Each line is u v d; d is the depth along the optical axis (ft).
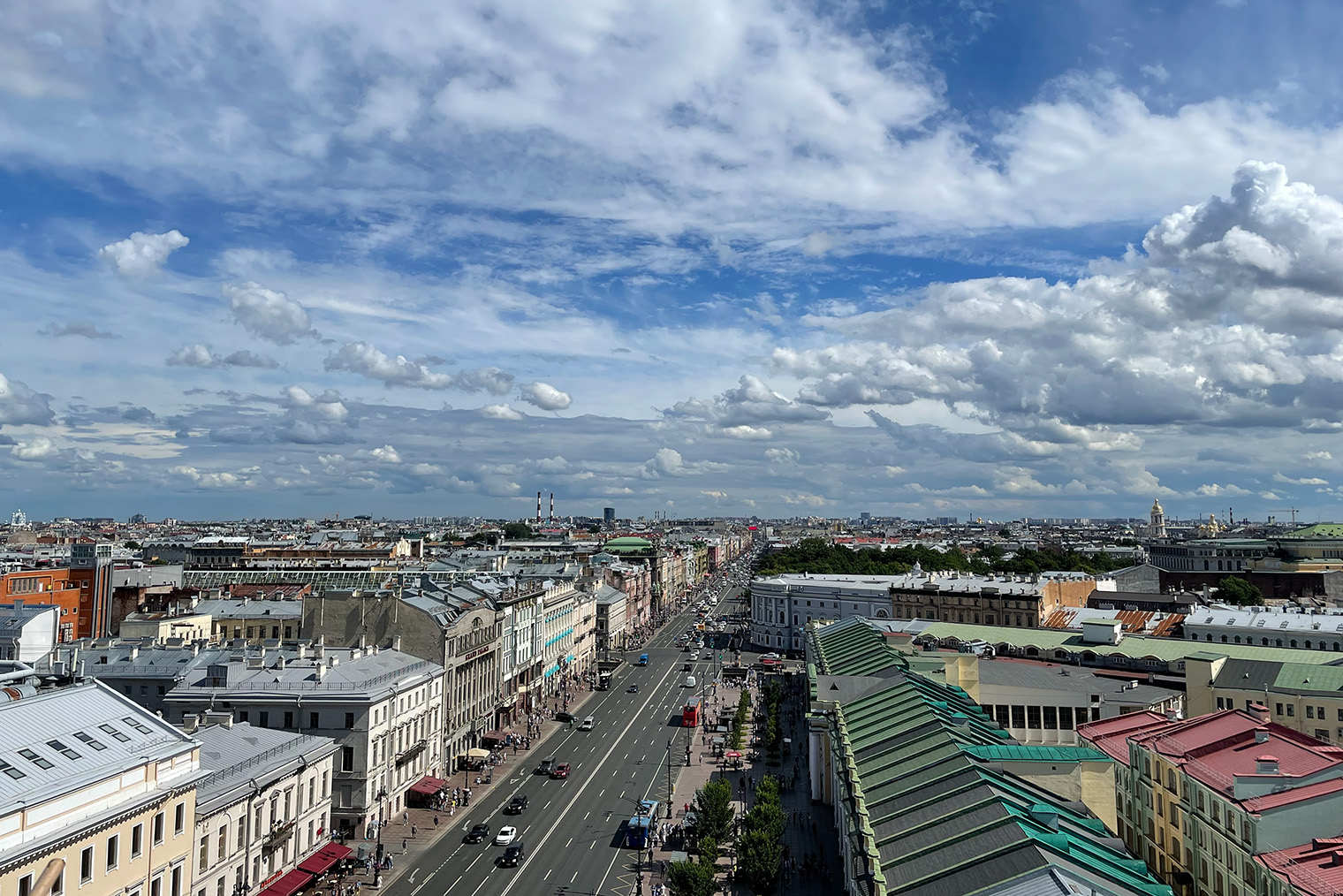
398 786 383.45
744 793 419.95
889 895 178.40
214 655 400.06
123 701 239.91
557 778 446.19
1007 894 163.73
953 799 211.41
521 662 589.32
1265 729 249.14
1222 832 227.40
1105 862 178.70
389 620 448.24
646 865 329.52
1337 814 206.69
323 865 307.17
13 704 215.92
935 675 385.70
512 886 307.99
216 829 261.44
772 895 295.69
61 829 191.72
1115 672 460.14
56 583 545.44
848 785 251.80
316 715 353.31
